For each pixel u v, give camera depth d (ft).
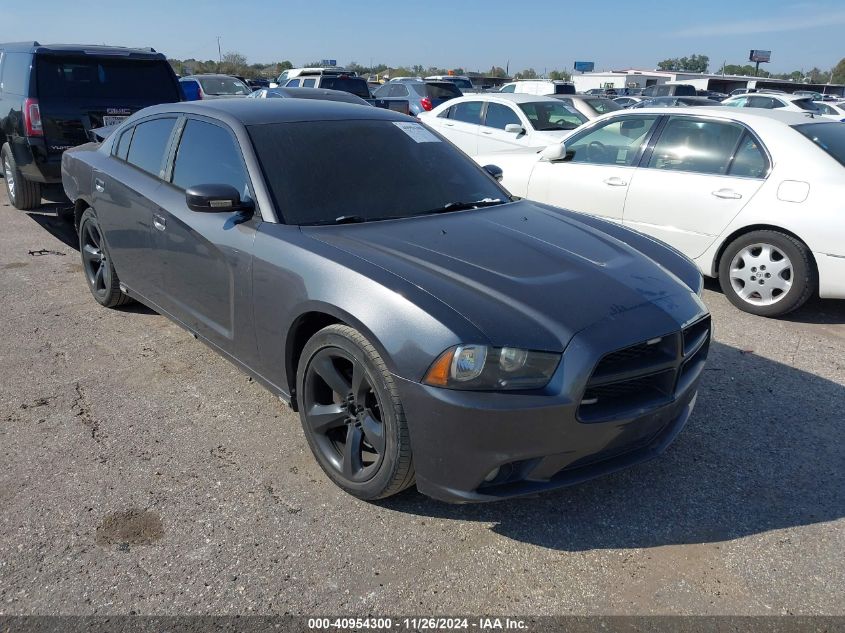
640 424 8.55
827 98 87.56
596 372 8.05
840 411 12.27
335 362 9.30
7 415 11.51
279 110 12.23
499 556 8.45
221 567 8.14
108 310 16.58
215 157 11.73
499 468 8.15
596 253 10.11
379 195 11.21
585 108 37.58
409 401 8.09
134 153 14.24
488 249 9.76
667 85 99.04
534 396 7.79
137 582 7.88
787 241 16.51
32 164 24.17
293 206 10.48
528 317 8.12
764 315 17.20
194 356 14.01
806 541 8.83
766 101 69.15
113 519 8.94
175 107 13.38
